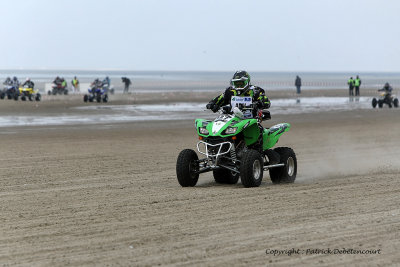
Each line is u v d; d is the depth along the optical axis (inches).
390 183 913.5
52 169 1130.0
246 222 642.8
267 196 800.9
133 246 551.5
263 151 930.1
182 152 898.7
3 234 608.4
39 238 589.3
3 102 3508.9
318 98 4377.5
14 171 1101.7
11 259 517.7
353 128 2113.7
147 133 1915.6
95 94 3688.5
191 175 895.7
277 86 7628.0
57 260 511.8
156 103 3629.4
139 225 638.5
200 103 3639.3
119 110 3006.9
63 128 2081.7
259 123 904.9
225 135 855.7
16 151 1430.9
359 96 4717.0
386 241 558.6
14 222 665.6
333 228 610.2
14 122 2321.6
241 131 878.4
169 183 954.1
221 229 611.8
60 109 3048.7
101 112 2864.2
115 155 1360.7
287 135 1868.8
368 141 1696.6
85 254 528.1
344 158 1325.0
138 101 3823.8
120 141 1676.9
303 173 1091.3
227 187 898.1
